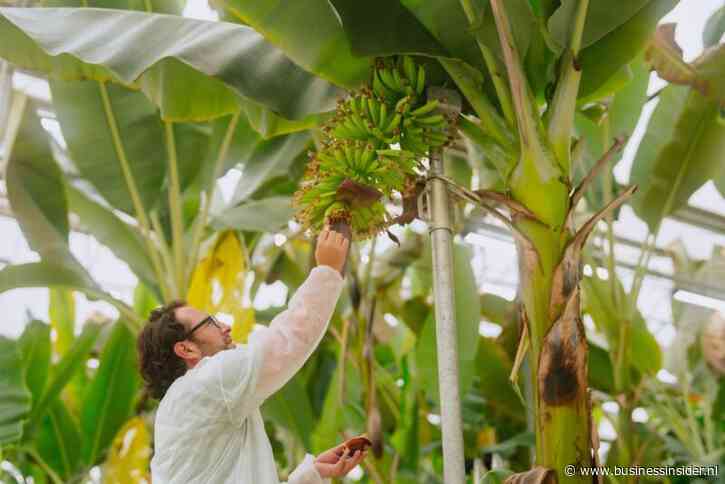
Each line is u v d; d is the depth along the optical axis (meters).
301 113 3.59
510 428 6.49
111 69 3.55
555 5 3.36
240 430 2.33
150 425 6.23
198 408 2.28
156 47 3.68
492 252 10.77
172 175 5.59
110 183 5.43
